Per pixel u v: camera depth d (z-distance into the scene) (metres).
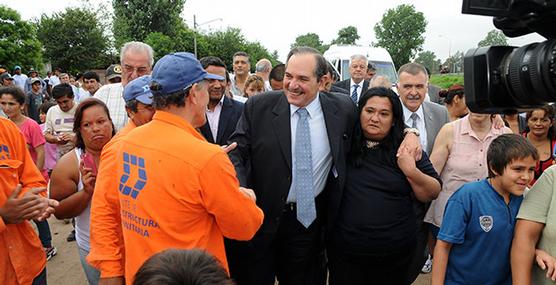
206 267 1.10
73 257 4.79
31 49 30.31
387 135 2.67
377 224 2.59
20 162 2.41
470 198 2.33
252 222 1.95
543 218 2.15
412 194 2.72
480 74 1.46
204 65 3.69
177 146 1.78
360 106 2.67
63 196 2.68
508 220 2.29
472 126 3.39
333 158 2.63
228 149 2.32
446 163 3.46
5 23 29.42
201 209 1.81
